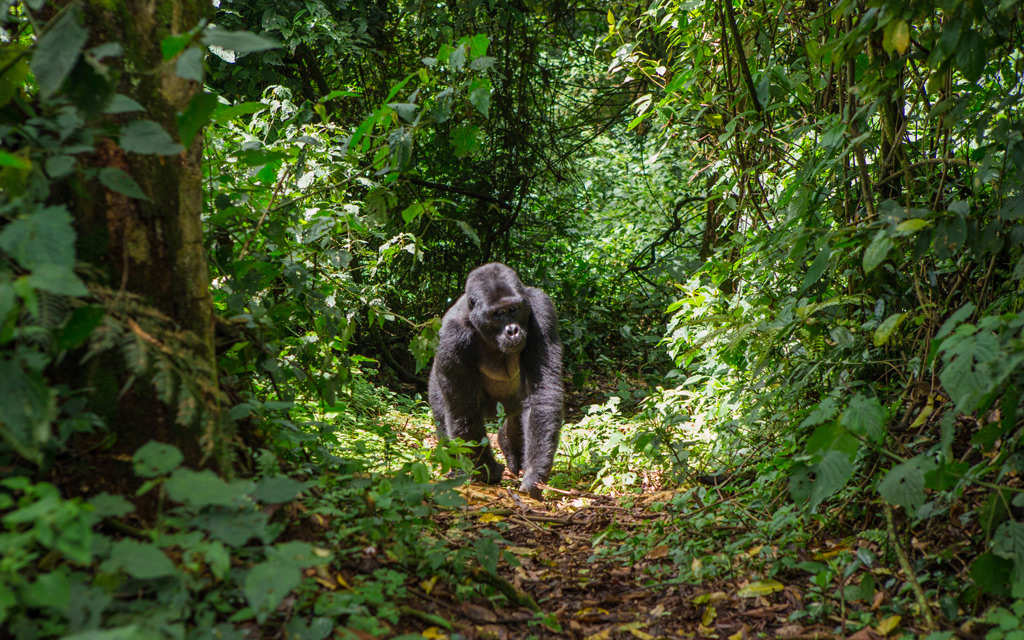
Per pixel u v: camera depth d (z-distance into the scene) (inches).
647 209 560.4
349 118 417.1
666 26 251.4
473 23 409.1
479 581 136.9
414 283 451.5
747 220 241.6
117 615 83.0
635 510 202.5
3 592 69.3
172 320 112.8
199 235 120.7
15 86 97.3
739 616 131.5
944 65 133.7
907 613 120.6
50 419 79.4
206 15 125.6
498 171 473.1
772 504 166.9
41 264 77.7
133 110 94.7
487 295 241.6
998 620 101.9
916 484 109.7
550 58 524.7
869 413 112.4
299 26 319.3
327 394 181.2
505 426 279.1
